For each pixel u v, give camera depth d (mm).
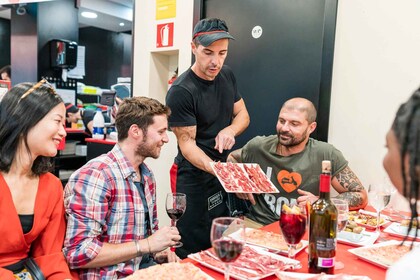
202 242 2496
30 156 1469
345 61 2631
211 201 2482
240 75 3096
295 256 1410
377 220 1781
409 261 686
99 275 1530
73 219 1513
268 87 2963
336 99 2680
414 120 705
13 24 5504
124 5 6918
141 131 1673
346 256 1431
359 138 2604
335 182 2242
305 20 2756
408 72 2410
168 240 1581
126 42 8609
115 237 1594
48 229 1517
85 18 7176
